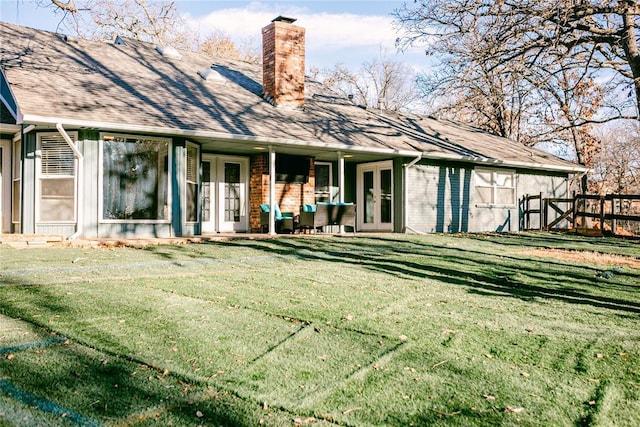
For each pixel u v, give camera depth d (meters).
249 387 2.80
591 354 3.53
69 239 9.86
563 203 19.78
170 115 11.09
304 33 14.84
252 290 5.45
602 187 33.38
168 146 11.31
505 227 17.59
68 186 10.62
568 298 5.46
